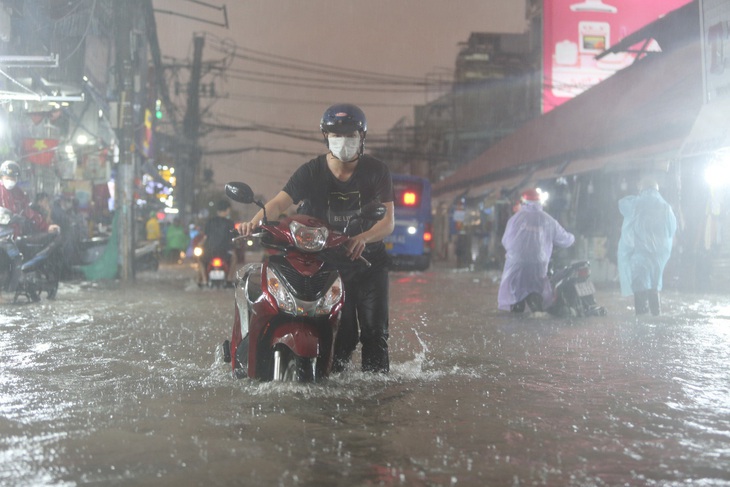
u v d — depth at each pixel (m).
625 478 3.43
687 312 11.37
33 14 18.95
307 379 5.23
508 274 10.86
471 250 30.73
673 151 15.47
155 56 37.09
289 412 4.66
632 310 11.80
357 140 5.29
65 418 4.48
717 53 14.84
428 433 4.20
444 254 43.47
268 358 5.41
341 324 5.64
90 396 5.12
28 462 3.60
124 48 19.33
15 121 18.64
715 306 12.38
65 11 19.70
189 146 47.44
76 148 24.05
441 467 3.57
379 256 5.66
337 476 3.42
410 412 4.70
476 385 5.62
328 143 5.34
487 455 3.78
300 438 4.06
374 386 5.49
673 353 7.29
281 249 5.19
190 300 13.52
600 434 4.20
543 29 37.38
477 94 54.97
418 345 7.88
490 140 52.75
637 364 6.64
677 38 22.27
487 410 4.78
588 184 20.55
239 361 5.61
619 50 24.20
